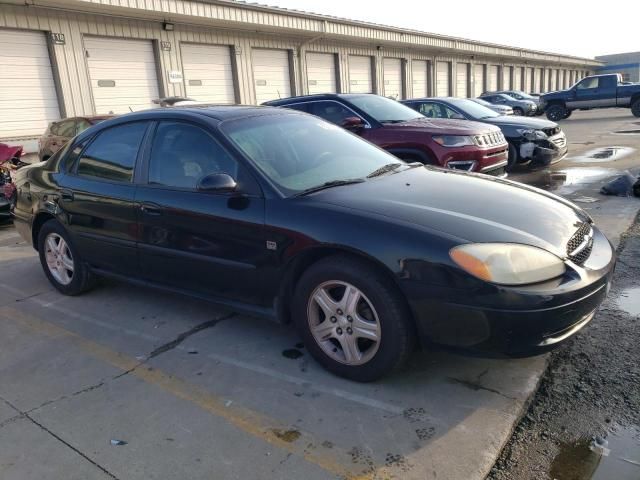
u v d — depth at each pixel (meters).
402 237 2.85
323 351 3.23
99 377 3.38
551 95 24.80
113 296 4.78
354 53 24.14
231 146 3.58
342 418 2.83
